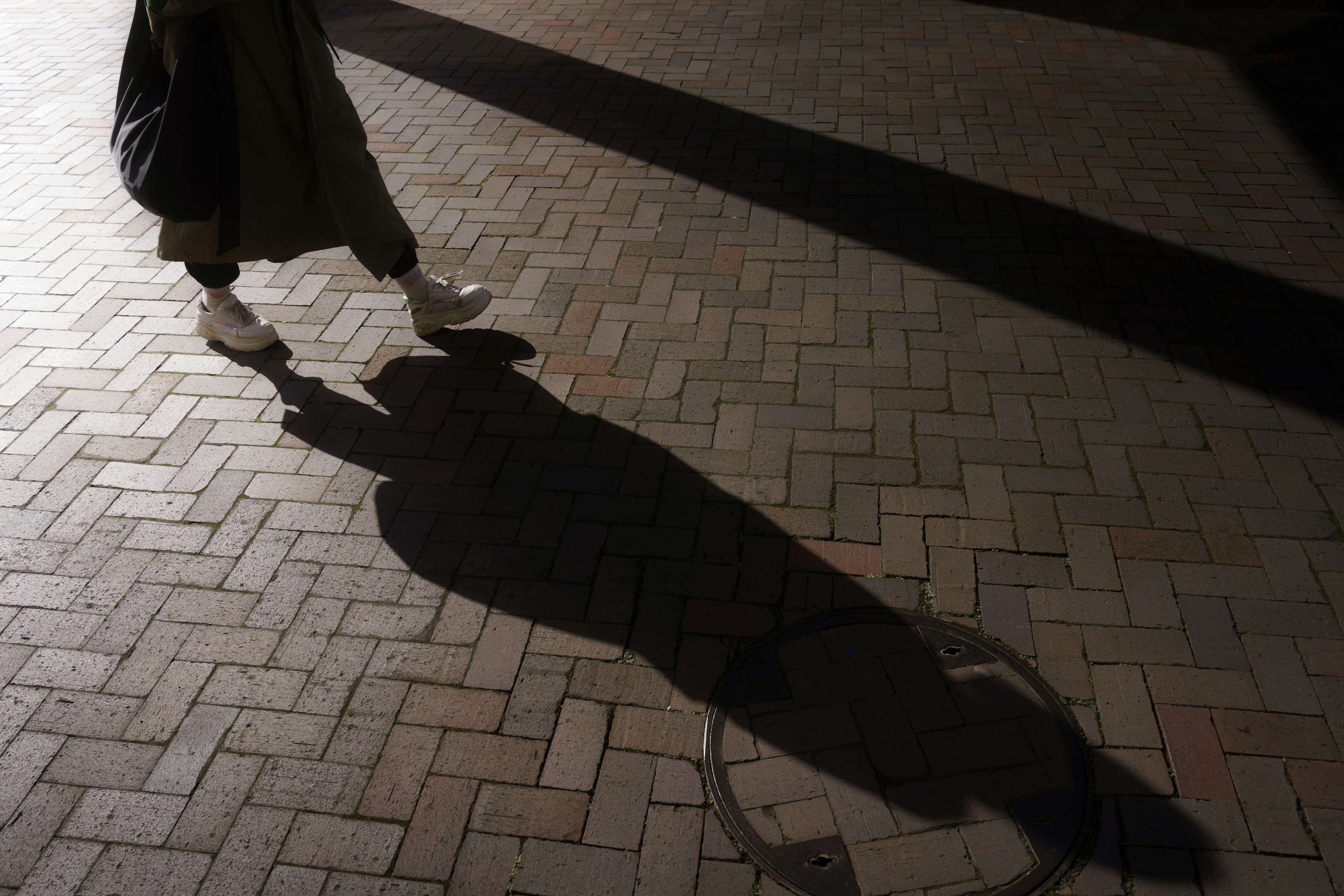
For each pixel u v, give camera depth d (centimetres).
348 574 321
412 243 396
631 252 488
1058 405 376
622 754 264
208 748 271
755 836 244
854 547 322
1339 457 346
